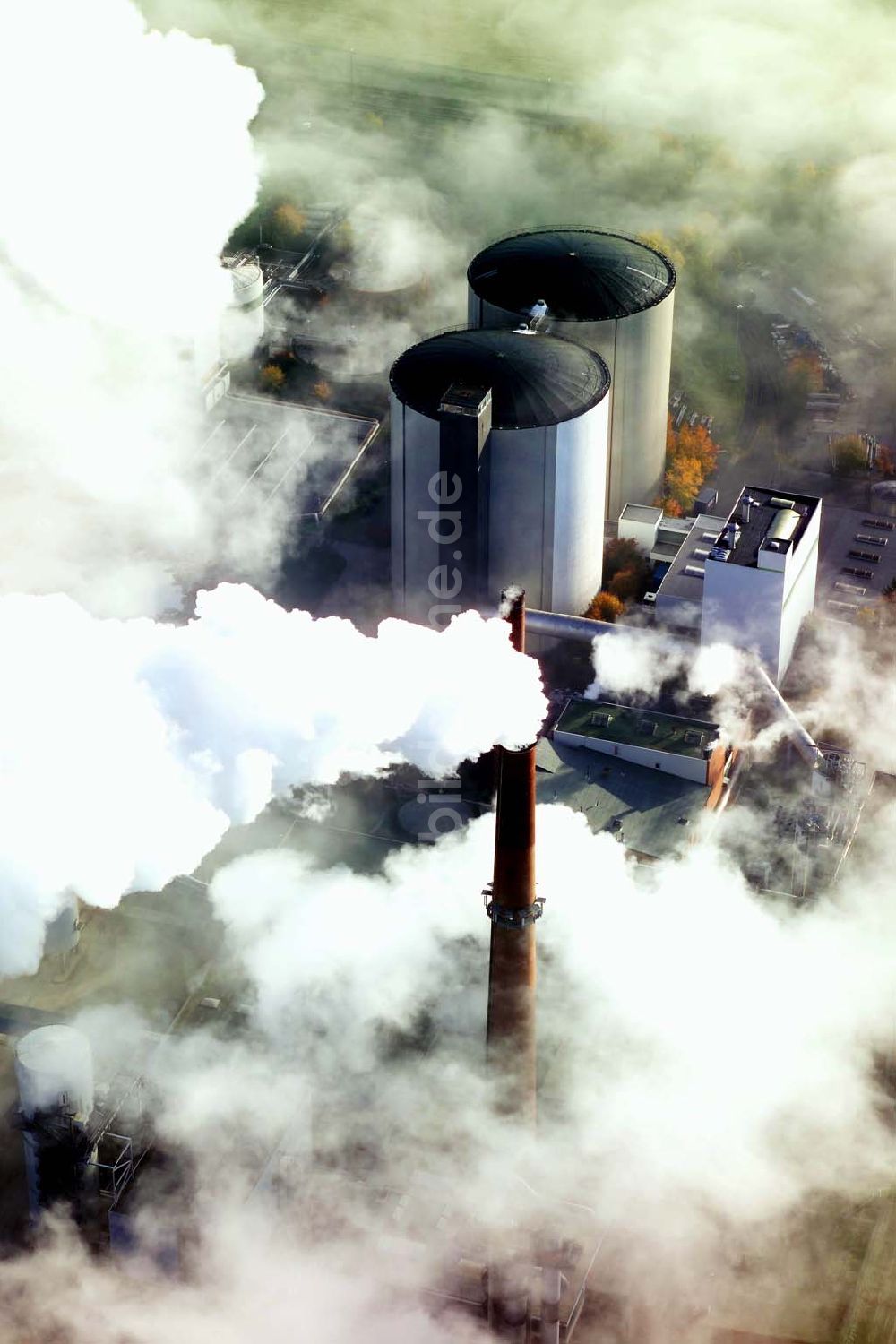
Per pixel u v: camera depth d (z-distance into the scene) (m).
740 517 174.25
